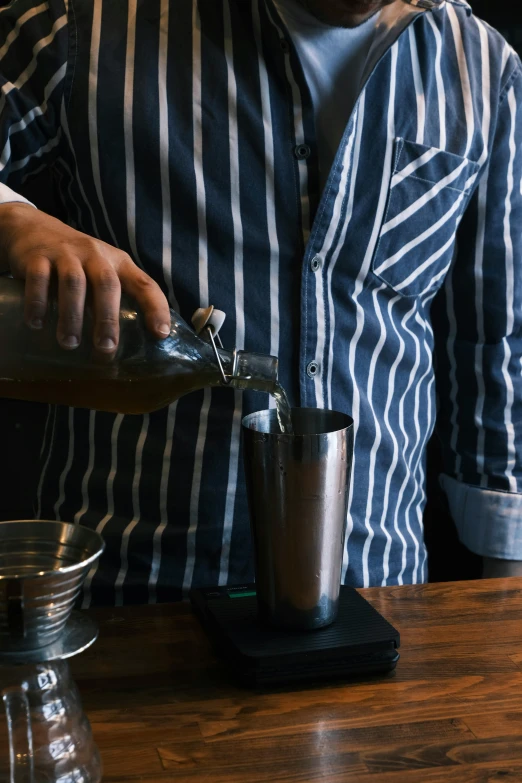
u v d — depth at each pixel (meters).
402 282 1.20
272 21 1.06
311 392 1.13
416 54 1.16
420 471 1.31
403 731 0.73
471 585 1.02
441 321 1.36
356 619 0.88
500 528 1.32
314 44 1.11
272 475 0.81
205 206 1.09
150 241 1.10
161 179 1.09
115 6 1.10
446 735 0.72
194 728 0.73
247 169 1.10
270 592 0.84
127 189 1.09
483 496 1.33
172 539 1.11
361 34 1.13
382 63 1.12
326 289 1.13
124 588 1.12
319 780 0.66
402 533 1.23
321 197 1.09
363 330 1.16
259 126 1.09
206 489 1.11
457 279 1.31
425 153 1.16
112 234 1.12
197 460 1.10
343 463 0.82
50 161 1.16
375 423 1.18
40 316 0.77
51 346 0.80
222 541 1.12
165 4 1.10
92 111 1.08
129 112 1.08
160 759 0.69
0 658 0.58
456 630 0.91
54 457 1.21
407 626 0.92
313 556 0.82
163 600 1.12
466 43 1.21
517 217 1.27
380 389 1.19
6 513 1.66
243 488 1.11
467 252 1.29
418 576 1.26
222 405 1.10
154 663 0.84
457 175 1.19
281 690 0.79
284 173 1.10
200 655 0.86
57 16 1.08
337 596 0.87
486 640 0.89
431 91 1.17
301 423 0.92
